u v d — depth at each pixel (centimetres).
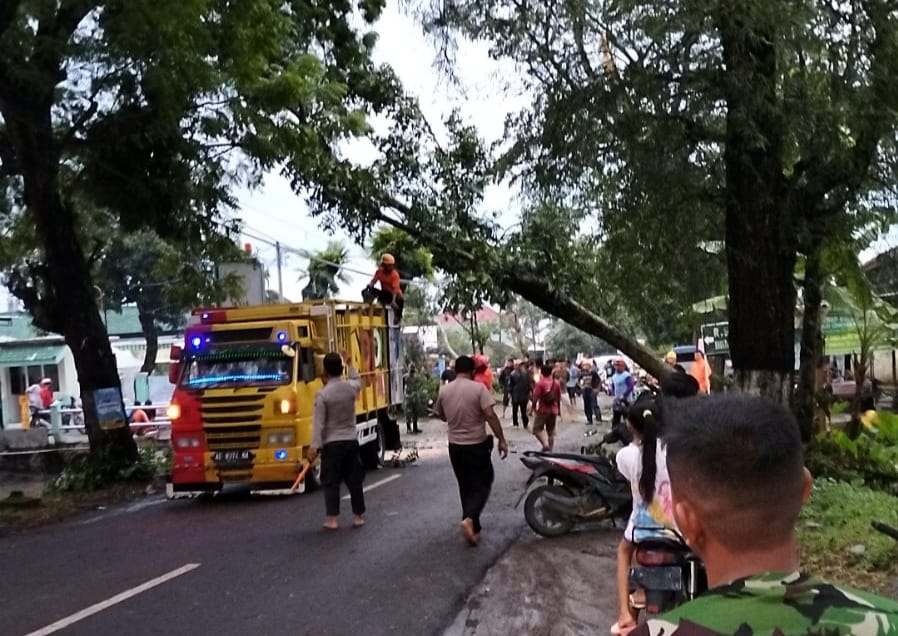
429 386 3253
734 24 993
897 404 2544
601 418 3133
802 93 1059
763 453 190
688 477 196
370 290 1889
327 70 1795
